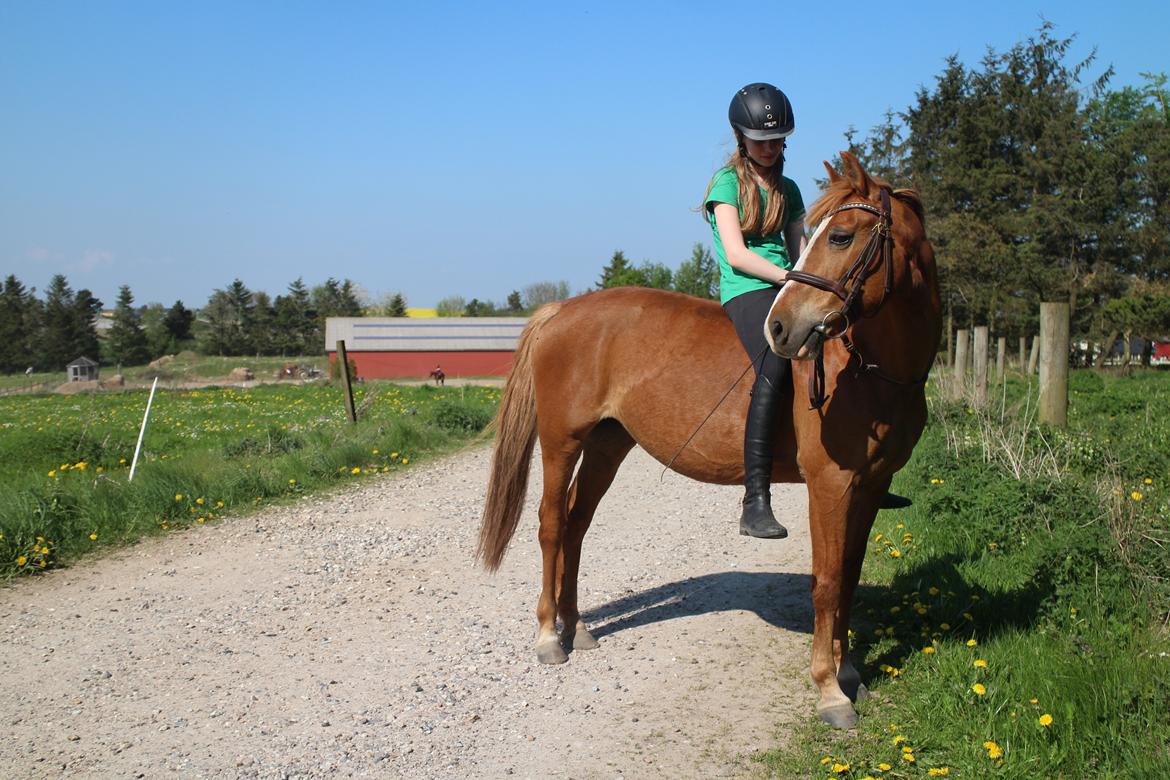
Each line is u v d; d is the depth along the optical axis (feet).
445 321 198.49
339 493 31.19
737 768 11.44
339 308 341.62
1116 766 10.22
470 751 12.26
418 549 23.49
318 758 12.15
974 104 138.21
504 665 15.44
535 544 24.17
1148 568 15.02
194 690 14.64
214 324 303.07
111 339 278.26
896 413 12.06
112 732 13.12
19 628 17.87
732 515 26.71
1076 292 124.16
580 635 16.15
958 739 11.35
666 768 11.52
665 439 14.37
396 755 12.18
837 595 12.46
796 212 14.47
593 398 15.38
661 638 16.35
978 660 12.83
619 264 269.03
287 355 296.30
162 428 52.08
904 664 13.94
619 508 28.40
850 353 11.91
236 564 22.38
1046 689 11.83
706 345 14.06
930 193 128.47
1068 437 26.81
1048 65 137.39
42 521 23.45
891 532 20.81
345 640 16.90
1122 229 125.59
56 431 40.50
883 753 11.23
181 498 27.45
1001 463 22.12
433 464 37.37
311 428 44.88
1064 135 129.90
